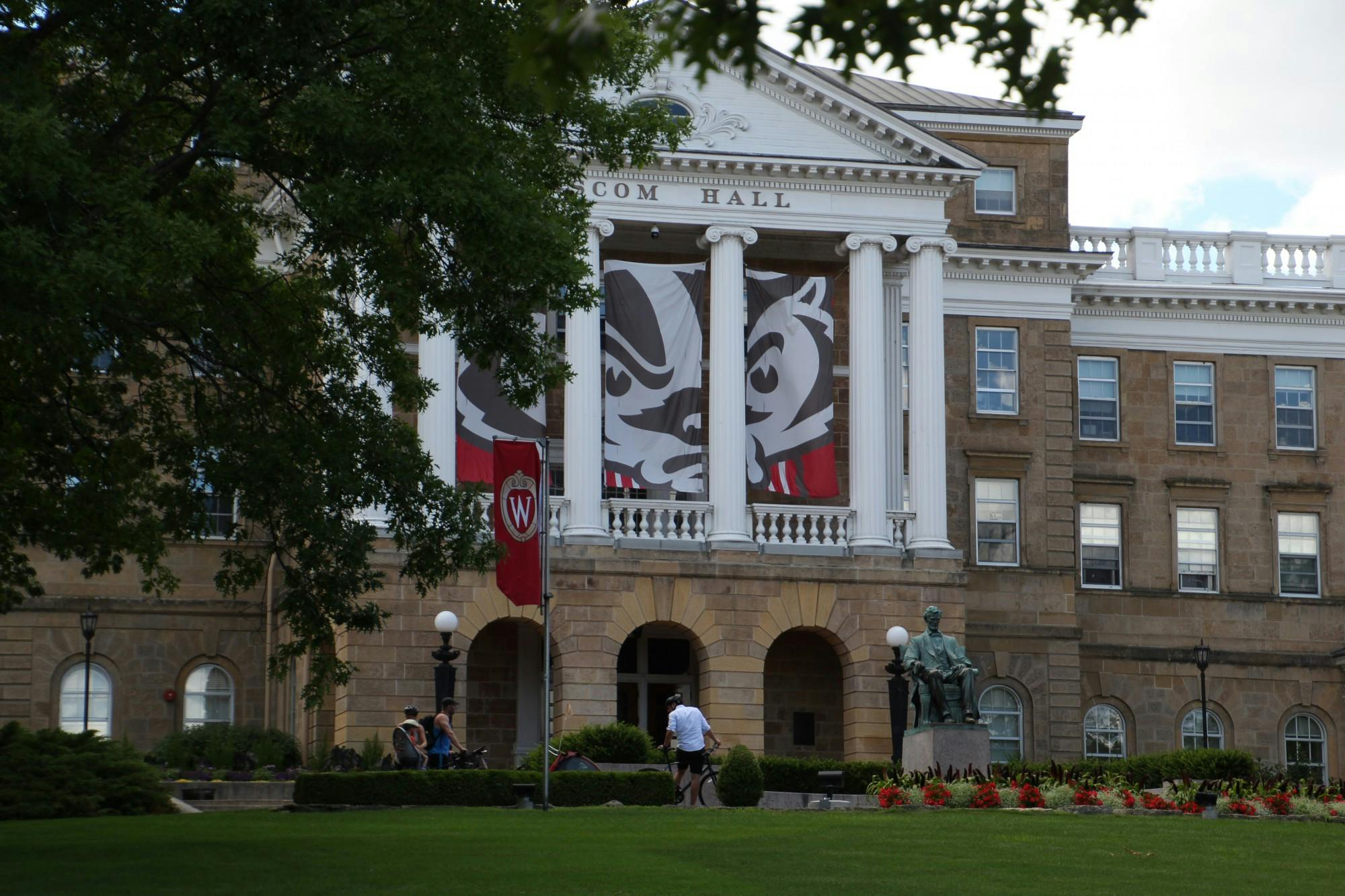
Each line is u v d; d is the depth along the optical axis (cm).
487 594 5459
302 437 3072
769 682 5938
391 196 2845
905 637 5431
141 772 3850
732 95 5797
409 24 2962
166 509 3338
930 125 6625
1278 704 6794
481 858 2705
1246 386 6994
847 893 2456
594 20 1244
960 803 3856
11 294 2539
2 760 3744
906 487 6272
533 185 3098
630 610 5547
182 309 3048
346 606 3142
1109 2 1312
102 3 2816
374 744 5050
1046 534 6494
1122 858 2909
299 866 2602
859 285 5844
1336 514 6962
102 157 2947
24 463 3184
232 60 2898
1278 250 7094
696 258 6066
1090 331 6912
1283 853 3073
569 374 3178
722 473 5675
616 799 3988
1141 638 6762
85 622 5356
